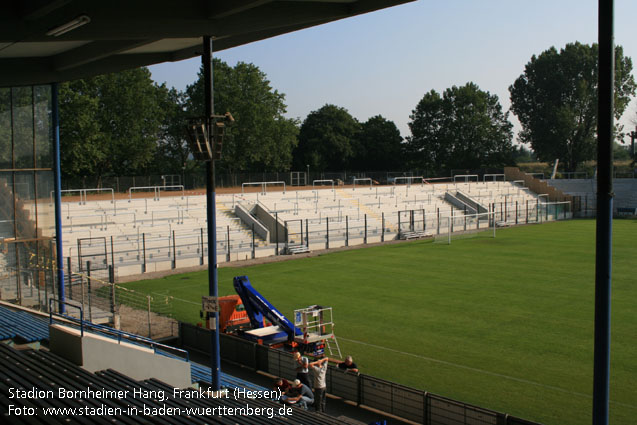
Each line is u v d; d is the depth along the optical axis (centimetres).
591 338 2039
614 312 2403
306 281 3228
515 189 7731
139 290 3008
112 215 4284
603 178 764
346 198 6053
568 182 8275
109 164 7194
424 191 6869
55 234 2322
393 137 11538
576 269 3456
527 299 2678
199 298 2814
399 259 3994
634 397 1497
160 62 2005
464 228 5778
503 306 2545
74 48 1898
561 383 1612
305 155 10544
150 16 1330
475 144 10900
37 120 2306
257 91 8244
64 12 1334
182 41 1766
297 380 1399
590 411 1417
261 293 2908
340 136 10812
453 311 2469
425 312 2458
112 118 6812
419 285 3052
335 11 1459
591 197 8100
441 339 2062
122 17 1318
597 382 786
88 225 4066
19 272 2158
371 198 6197
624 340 2006
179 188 6794
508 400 1495
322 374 1411
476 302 2631
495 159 10812
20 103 2280
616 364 1759
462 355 1877
